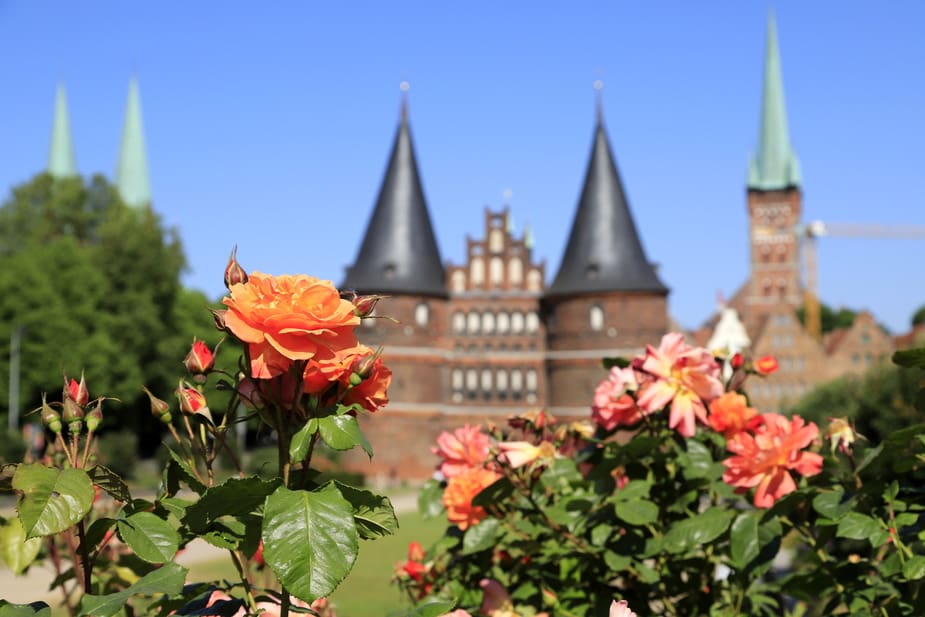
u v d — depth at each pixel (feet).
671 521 13.00
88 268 206.80
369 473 231.09
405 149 242.37
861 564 11.84
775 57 406.00
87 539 7.77
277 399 7.68
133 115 398.42
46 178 231.91
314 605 10.77
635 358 12.66
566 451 14.64
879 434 79.97
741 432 12.56
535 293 247.29
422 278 237.86
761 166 404.57
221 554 66.39
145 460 205.26
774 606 13.46
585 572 13.32
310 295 7.34
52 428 7.86
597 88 240.53
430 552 14.16
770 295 400.06
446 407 244.42
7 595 44.50
